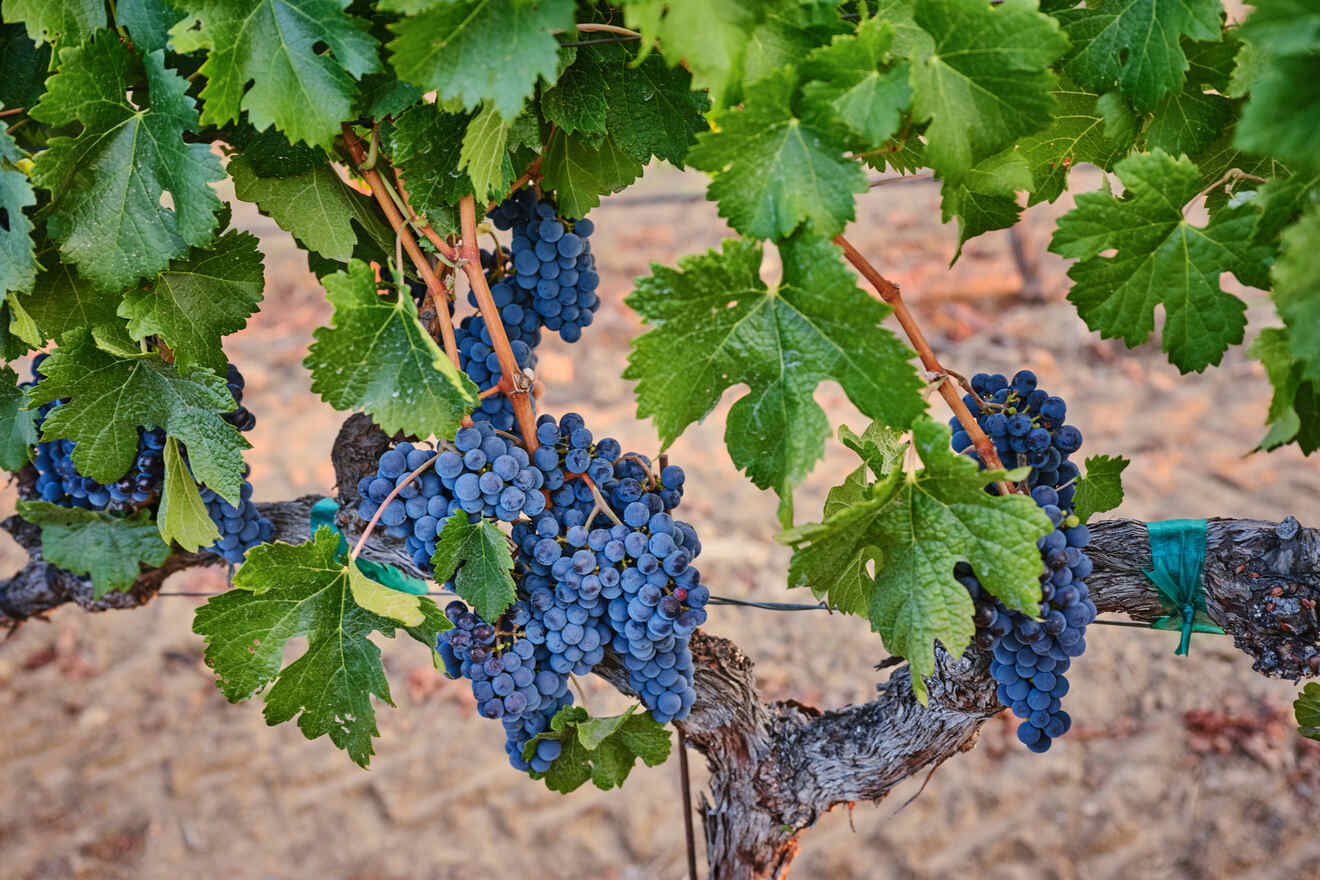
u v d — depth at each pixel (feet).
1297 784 7.89
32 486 3.94
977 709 3.58
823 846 7.89
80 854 8.12
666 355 2.79
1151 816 7.84
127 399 3.25
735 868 4.26
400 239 3.09
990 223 3.16
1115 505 3.24
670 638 3.21
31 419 3.56
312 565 3.07
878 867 7.70
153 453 3.40
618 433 12.13
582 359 13.46
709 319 2.79
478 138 2.91
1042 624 3.01
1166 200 2.88
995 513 2.81
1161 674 8.89
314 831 8.33
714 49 2.59
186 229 2.98
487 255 3.45
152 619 10.36
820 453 2.79
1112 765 8.22
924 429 2.75
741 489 11.43
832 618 9.87
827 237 2.72
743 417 2.86
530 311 3.45
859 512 2.81
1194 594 3.46
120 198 2.99
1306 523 9.95
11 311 3.16
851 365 2.77
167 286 3.14
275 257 15.65
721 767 4.20
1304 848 7.47
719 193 2.74
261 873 8.02
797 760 4.08
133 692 9.53
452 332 3.10
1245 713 8.47
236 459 3.30
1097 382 12.48
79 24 2.95
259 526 3.77
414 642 10.07
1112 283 2.94
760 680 9.19
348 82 2.86
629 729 3.34
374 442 3.72
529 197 3.36
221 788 8.67
